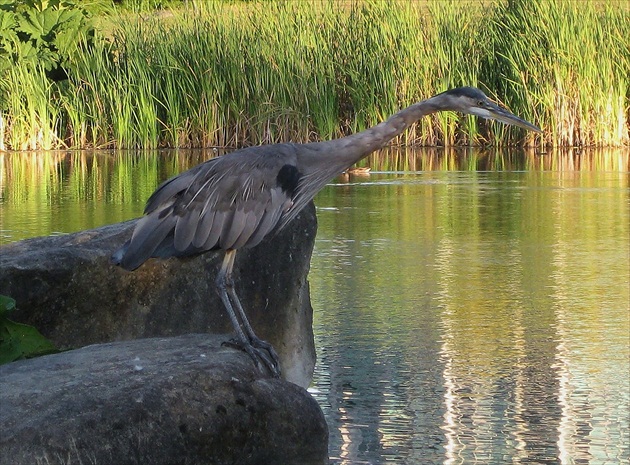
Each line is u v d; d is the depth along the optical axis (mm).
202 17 23281
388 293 10672
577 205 15609
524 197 16391
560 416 7508
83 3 25781
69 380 5863
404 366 8500
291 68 22172
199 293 7891
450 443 7031
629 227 13938
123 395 5703
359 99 22312
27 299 7289
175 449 5695
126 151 22578
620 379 8195
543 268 11695
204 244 6488
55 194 16672
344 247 12891
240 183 6566
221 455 5859
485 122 23797
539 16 22641
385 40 22500
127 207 15242
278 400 6094
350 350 8914
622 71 22578
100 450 5516
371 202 16109
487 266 11820
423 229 13969
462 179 18547
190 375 5910
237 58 22406
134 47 23000
